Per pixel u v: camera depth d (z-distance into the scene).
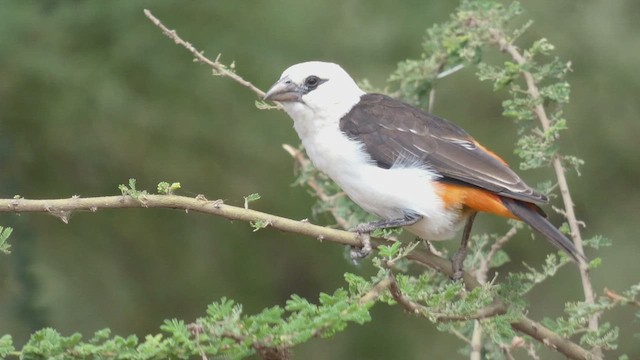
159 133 12.78
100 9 12.55
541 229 7.98
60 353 5.62
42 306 10.67
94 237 12.98
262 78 12.70
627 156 13.95
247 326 5.58
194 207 7.01
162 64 12.66
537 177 13.61
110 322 12.73
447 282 8.85
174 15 12.73
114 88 12.55
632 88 14.00
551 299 13.40
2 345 5.68
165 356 5.59
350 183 8.73
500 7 9.67
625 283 13.38
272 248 13.38
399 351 12.99
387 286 6.39
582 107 14.03
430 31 10.07
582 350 7.77
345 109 8.87
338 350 13.08
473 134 13.47
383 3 13.38
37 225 12.78
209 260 13.25
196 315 13.14
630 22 14.12
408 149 8.55
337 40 13.17
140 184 12.91
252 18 12.91
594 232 13.82
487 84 13.46
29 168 12.61
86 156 12.77
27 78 12.40
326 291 13.36
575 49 14.02
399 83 11.73
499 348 8.69
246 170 12.95
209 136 12.82
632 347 13.31
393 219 8.59
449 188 8.37
